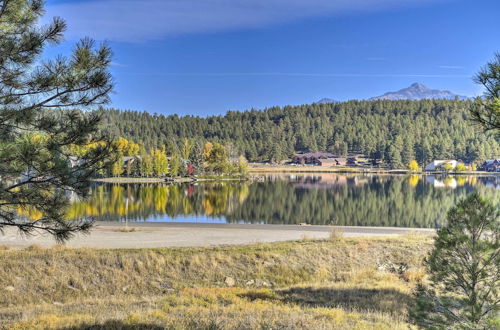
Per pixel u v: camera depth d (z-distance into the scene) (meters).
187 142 150.12
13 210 7.32
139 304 13.40
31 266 17.38
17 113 6.60
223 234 27.97
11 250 19.50
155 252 19.81
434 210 47.38
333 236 24.58
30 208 7.14
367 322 10.74
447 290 9.19
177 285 17.72
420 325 9.02
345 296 14.94
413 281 17.59
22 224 7.37
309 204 52.22
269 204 51.62
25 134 7.10
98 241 24.30
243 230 29.89
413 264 19.67
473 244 8.61
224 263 19.28
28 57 6.78
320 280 18.36
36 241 23.47
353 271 19.06
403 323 10.77
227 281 18.17
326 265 19.67
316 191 71.12
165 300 13.98
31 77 6.88
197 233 28.17
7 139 6.89
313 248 20.89
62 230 7.45
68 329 9.41
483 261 8.57
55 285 16.78
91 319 10.46
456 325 8.05
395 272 19.22
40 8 7.38
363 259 20.28
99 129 7.29
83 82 7.02
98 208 43.84
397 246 21.41
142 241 24.64
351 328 9.91
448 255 8.98
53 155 6.98
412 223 38.22
